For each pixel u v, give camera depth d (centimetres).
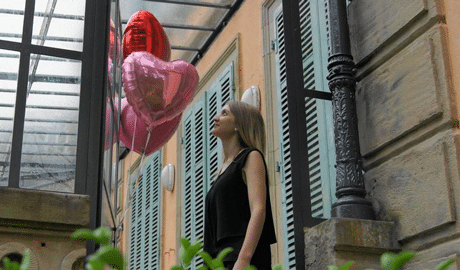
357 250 291
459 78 280
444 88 283
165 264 823
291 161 322
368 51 328
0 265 267
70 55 320
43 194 280
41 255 273
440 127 283
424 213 283
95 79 319
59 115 307
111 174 443
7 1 319
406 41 306
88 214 284
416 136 295
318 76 354
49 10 324
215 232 246
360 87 334
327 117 342
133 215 996
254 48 629
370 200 316
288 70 337
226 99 669
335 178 332
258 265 238
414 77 298
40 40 318
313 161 330
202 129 732
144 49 572
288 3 353
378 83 321
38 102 307
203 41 754
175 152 839
